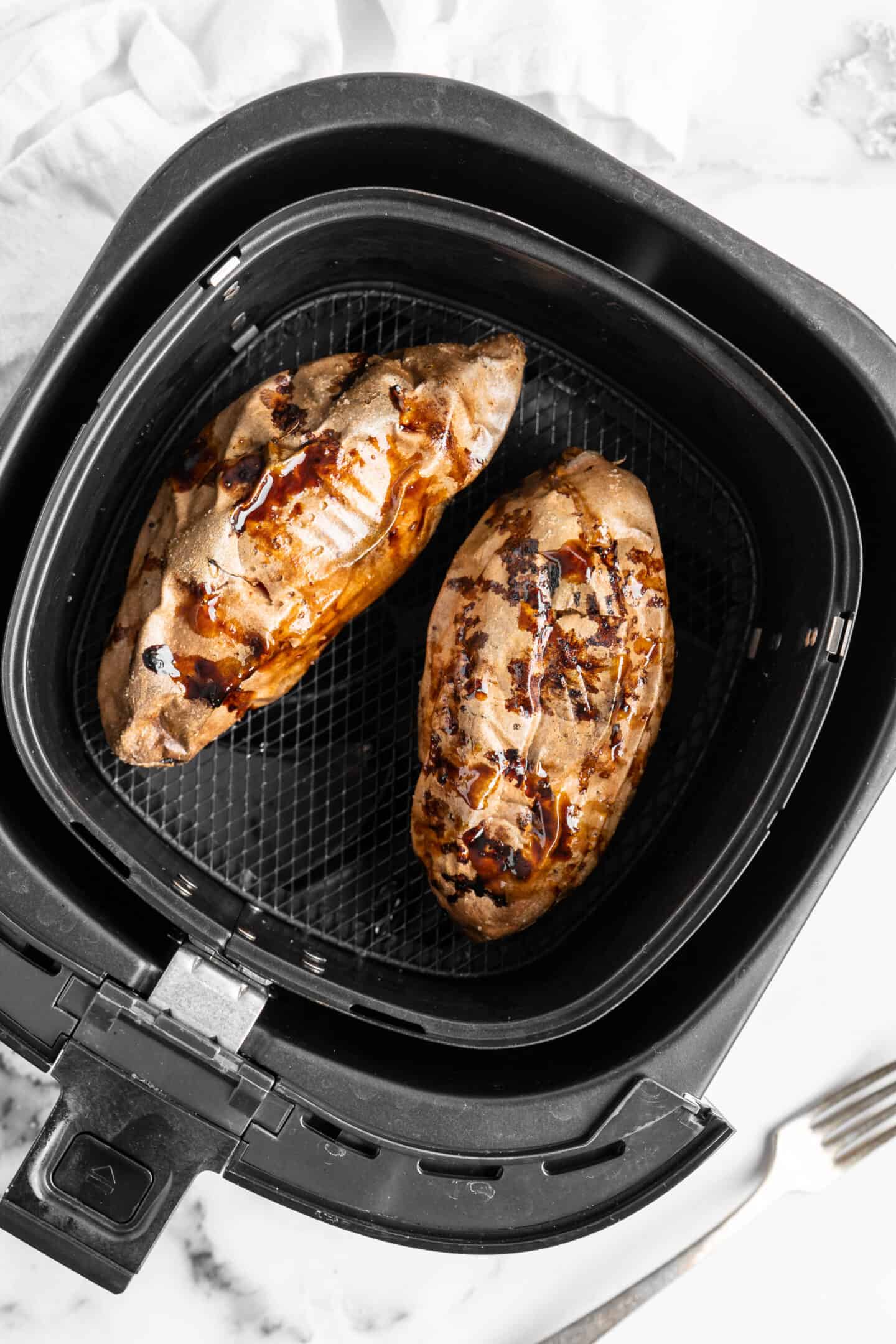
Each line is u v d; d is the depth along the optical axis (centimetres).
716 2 69
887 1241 71
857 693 62
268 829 65
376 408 60
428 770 61
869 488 62
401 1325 69
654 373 63
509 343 62
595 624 60
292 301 64
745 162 70
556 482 62
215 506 60
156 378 60
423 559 66
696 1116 59
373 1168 59
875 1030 70
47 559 58
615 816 62
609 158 59
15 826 59
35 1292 69
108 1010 58
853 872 71
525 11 68
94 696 63
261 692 61
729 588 65
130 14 67
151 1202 58
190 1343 69
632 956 60
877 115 69
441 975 64
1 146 68
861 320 60
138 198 58
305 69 69
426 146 60
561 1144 59
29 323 68
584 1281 70
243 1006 58
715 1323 70
